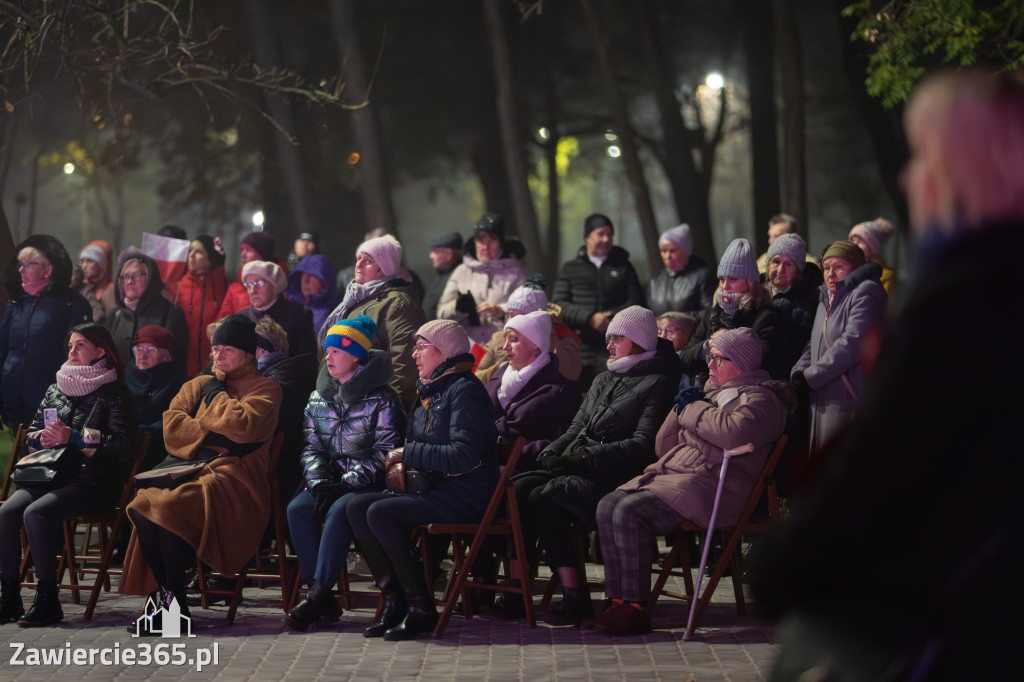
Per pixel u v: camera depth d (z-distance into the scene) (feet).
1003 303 4.61
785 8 58.08
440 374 18.74
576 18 74.95
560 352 24.06
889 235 28.43
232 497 18.86
